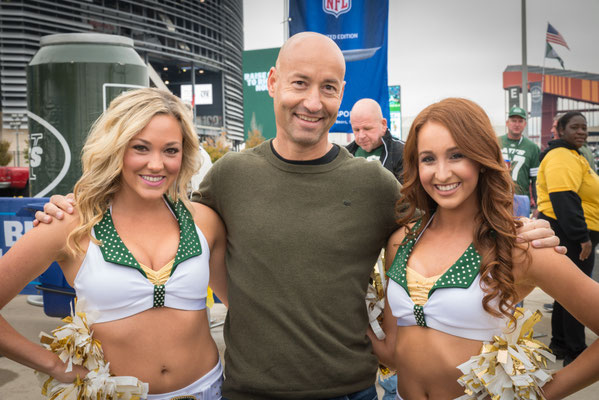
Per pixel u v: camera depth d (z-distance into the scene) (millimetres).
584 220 3688
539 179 4023
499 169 1491
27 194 9469
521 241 1469
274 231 1692
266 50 22984
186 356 1632
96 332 1574
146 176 1605
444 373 1516
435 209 1726
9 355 1521
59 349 1548
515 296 1435
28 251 1532
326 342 1650
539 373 1460
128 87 4891
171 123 1627
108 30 66938
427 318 1542
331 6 5254
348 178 1765
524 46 11727
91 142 1652
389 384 2871
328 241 1687
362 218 1749
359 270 1742
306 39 1715
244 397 1677
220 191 1842
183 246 1660
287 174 1771
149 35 73312
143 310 1572
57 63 4742
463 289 1497
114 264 1563
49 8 57656
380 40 5227
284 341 1642
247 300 1690
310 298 1659
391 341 1777
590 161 4766
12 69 54062
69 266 1613
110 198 1692
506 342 1463
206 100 85250
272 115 23359
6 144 44531
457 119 1512
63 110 4770
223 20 87188
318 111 1700
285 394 1635
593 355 1448
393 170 3814
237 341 1723
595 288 1410
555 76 41250
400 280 1618
